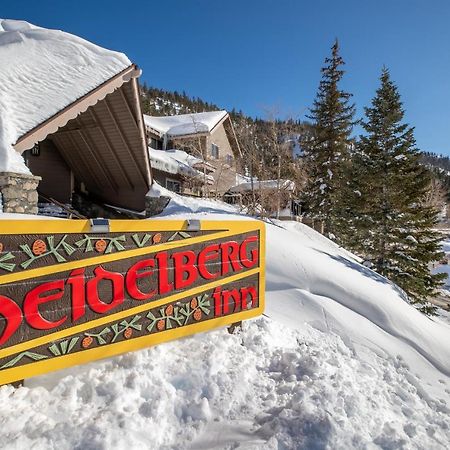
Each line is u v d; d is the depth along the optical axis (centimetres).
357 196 1589
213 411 285
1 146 812
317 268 704
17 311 249
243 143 2278
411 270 1342
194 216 1000
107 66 1116
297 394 304
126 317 305
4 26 1387
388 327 584
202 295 363
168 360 323
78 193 1577
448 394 438
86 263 283
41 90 973
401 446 269
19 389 256
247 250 407
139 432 241
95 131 1287
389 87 1540
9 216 420
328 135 2597
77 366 295
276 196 1741
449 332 693
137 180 1477
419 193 1445
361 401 321
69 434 224
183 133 2528
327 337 491
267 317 484
